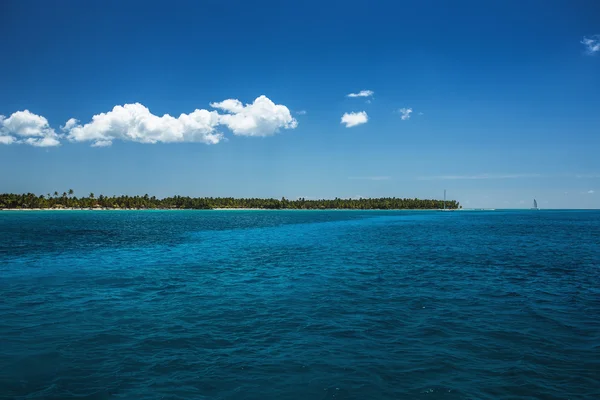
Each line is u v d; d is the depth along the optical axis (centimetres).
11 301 1820
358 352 1166
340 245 4725
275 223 11594
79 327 1412
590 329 1391
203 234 6819
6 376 998
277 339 1281
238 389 933
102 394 909
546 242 5044
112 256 3631
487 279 2378
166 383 962
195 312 1620
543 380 983
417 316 1553
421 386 949
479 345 1227
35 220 13112
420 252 3897
